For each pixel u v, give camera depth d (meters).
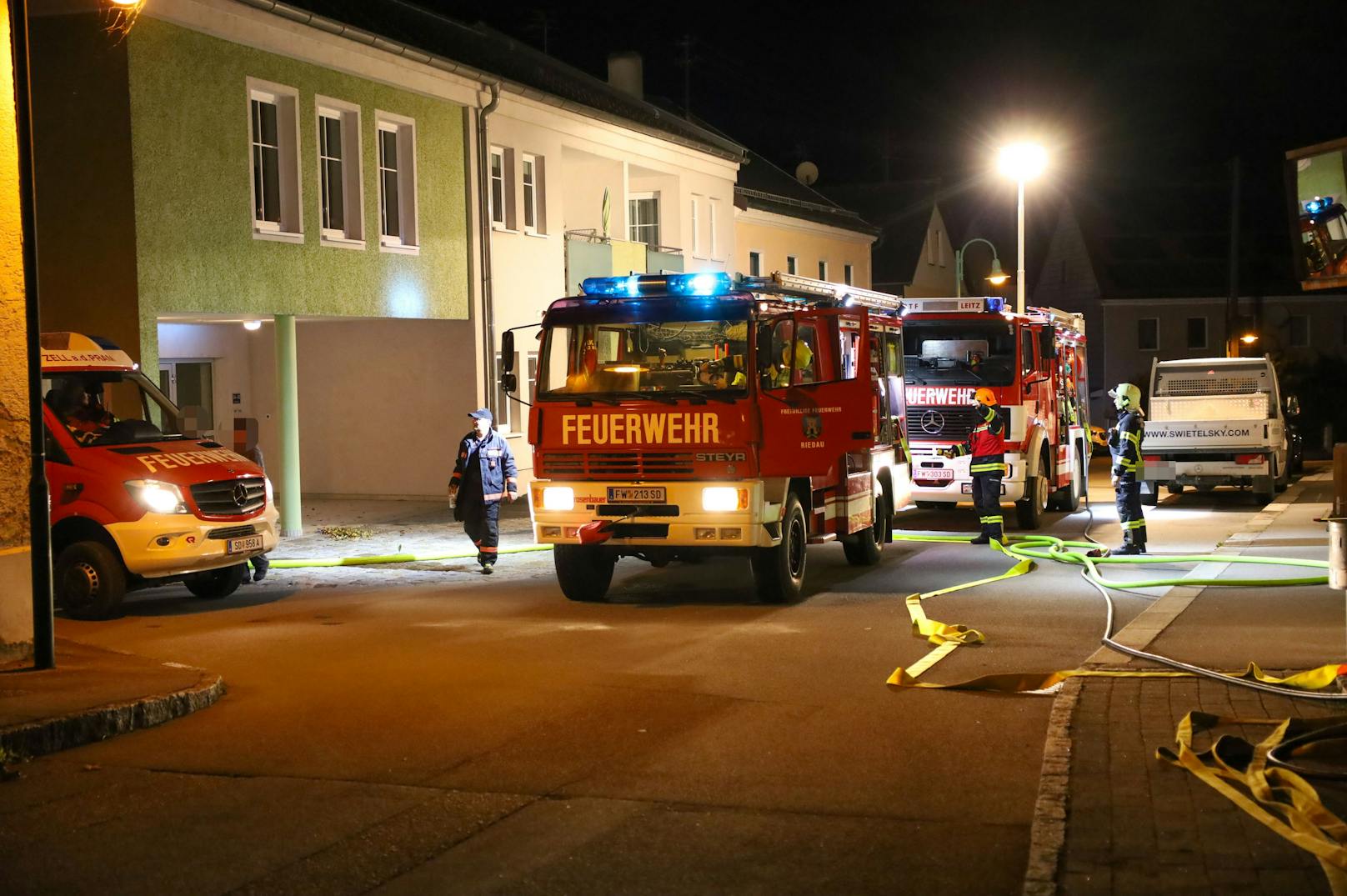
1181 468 23.73
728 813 6.34
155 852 5.91
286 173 20.59
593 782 6.89
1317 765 6.52
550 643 10.95
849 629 11.47
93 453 12.75
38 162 18.23
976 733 7.77
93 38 17.86
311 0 21.47
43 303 18.39
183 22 18.41
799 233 43.69
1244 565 14.72
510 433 26.30
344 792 6.79
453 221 24.50
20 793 6.88
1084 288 65.81
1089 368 65.94
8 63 9.92
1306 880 5.00
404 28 23.89
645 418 12.65
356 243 21.95
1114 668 9.12
